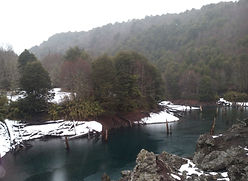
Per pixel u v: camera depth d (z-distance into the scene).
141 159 19.41
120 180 21.86
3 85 64.06
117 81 60.41
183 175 19.66
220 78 121.94
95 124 52.62
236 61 124.56
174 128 54.16
